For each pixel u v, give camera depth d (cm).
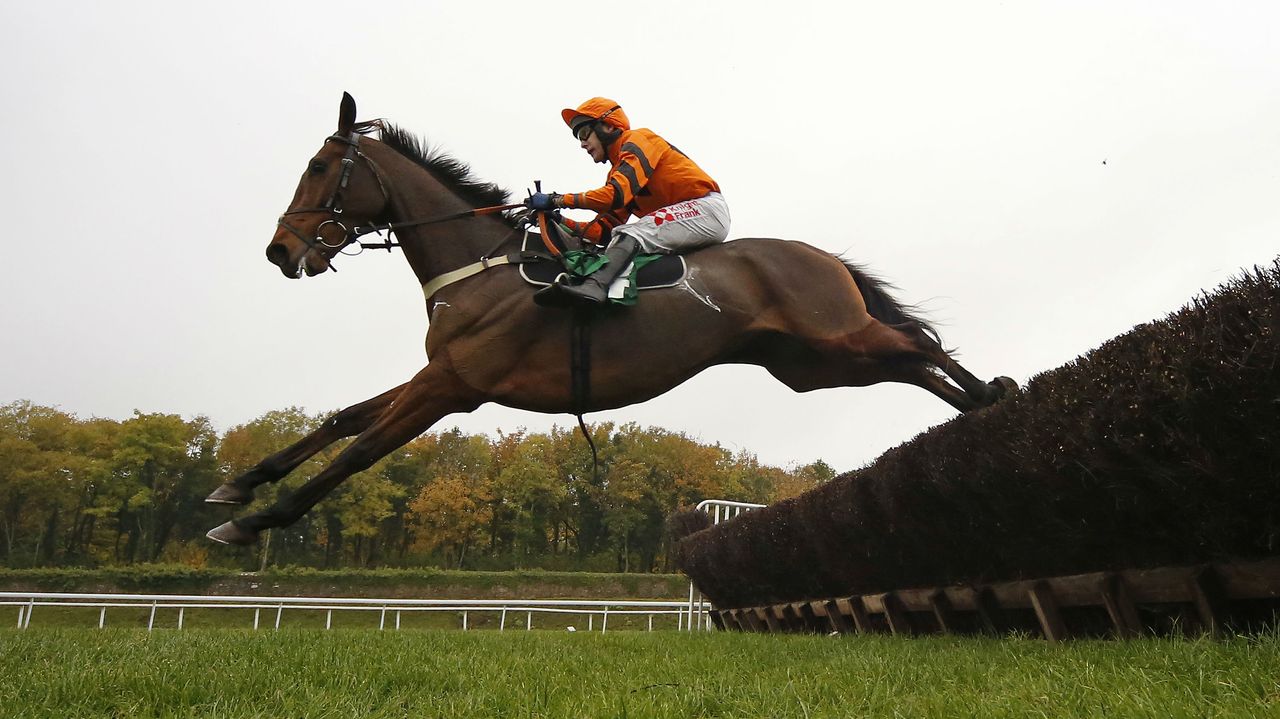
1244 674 178
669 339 304
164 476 3045
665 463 3241
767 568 586
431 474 3281
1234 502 240
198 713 198
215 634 482
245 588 2208
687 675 266
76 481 2922
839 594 519
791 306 317
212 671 255
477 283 310
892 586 454
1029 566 346
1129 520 282
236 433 3059
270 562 3161
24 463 2847
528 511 3144
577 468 3247
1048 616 328
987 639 357
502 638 502
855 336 319
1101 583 297
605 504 3189
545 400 302
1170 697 167
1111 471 264
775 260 321
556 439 3275
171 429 2970
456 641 455
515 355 301
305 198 329
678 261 314
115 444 3017
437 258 321
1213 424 232
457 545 3197
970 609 399
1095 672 206
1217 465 235
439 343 304
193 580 2184
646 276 307
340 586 2275
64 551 3148
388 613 1817
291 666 283
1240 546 252
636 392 304
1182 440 240
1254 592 244
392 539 3356
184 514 3186
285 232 325
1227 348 226
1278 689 166
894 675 238
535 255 312
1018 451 301
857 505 427
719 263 319
